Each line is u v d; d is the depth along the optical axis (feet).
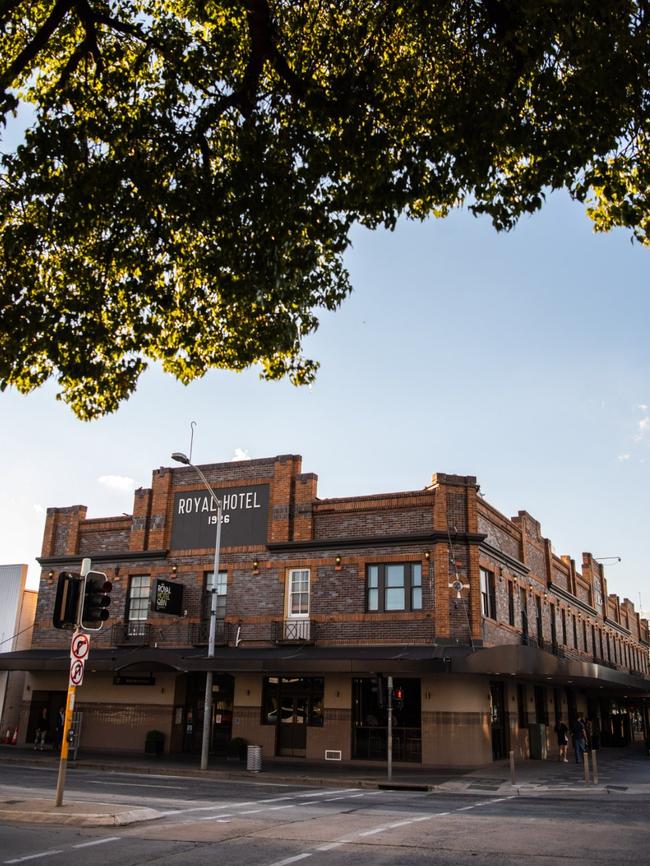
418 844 36.91
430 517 96.17
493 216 37.45
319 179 36.94
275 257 39.04
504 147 34.17
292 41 39.60
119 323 43.19
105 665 101.65
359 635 95.91
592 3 29.58
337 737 94.84
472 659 84.23
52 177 36.73
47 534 122.72
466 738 89.71
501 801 60.49
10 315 39.14
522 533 118.21
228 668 89.25
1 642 125.18
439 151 35.22
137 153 37.73
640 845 36.96
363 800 60.03
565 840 38.45
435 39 36.17
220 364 47.42
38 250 40.42
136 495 116.98
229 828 41.68
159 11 41.96
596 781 74.08
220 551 107.34
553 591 135.13
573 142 33.47
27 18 41.11
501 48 33.30
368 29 38.11
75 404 44.73
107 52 41.16
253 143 36.99
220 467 111.34
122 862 31.04
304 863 31.58
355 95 35.78
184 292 44.91
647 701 193.88
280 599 101.76
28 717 115.65
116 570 114.52
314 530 102.68
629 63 31.07
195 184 37.96
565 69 33.47
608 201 37.83
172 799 56.59
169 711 106.11
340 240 38.70
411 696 93.71
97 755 100.73
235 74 39.58
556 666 95.40
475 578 94.48
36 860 31.12
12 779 68.13
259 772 82.02
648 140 35.35
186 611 108.17
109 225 39.01
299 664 89.15
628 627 212.02
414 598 94.99
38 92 43.70
